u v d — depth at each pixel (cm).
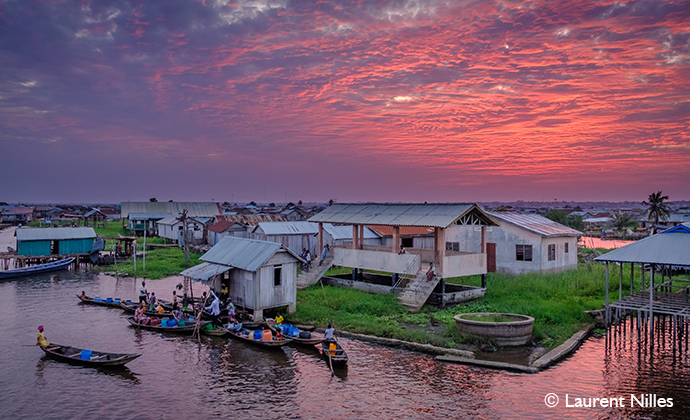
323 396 1659
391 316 2575
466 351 2042
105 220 11450
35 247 4872
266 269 2570
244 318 2622
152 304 2911
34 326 2605
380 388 1719
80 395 1677
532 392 1672
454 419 1481
